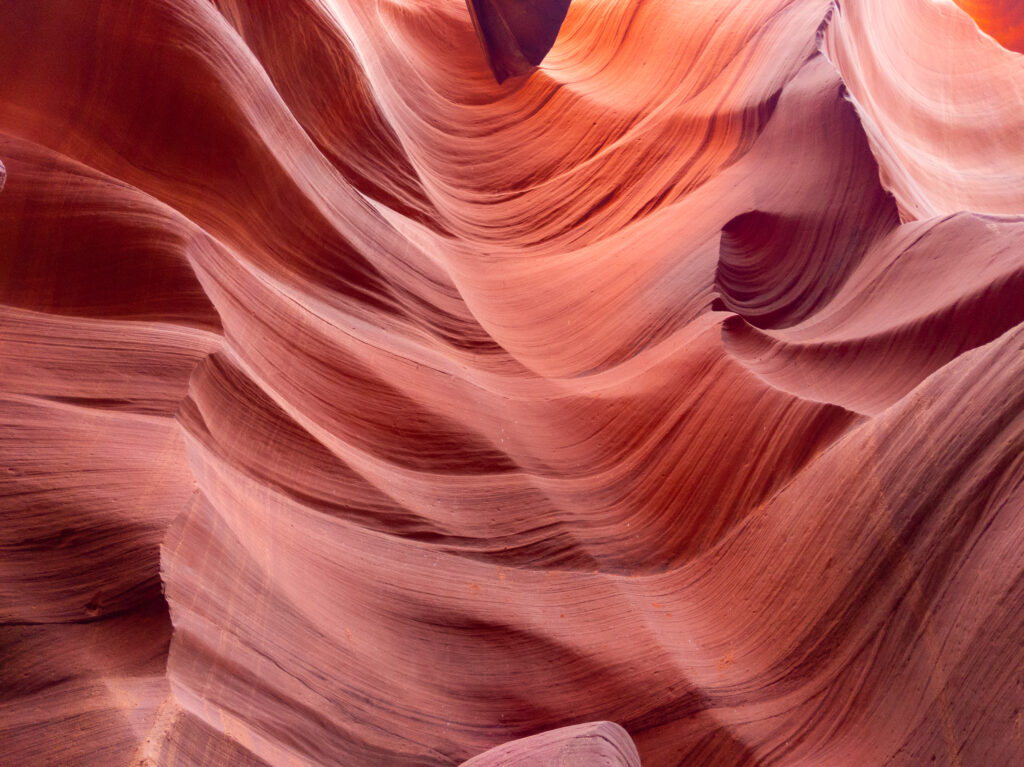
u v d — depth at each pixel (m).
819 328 7.77
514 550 5.89
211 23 6.80
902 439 5.12
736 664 5.14
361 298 7.32
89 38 5.80
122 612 3.69
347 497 5.52
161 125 6.20
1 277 4.51
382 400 6.42
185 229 5.36
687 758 4.92
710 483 6.22
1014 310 6.35
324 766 4.20
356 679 4.72
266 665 4.27
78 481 3.88
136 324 4.79
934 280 7.41
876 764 4.27
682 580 5.76
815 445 5.87
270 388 5.54
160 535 3.99
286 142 7.44
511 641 5.34
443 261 9.09
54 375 4.25
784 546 5.41
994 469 4.42
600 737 4.09
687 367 7.32
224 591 4.24
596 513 6.36
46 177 4.86
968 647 4.04
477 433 6.75
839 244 8.76
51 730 3.21
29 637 3.35
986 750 3.73
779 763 4.68
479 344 8.18
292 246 7.02
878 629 4.61
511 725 5.00
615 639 5.44
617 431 7.05
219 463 4.76
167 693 3.60
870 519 4.98
